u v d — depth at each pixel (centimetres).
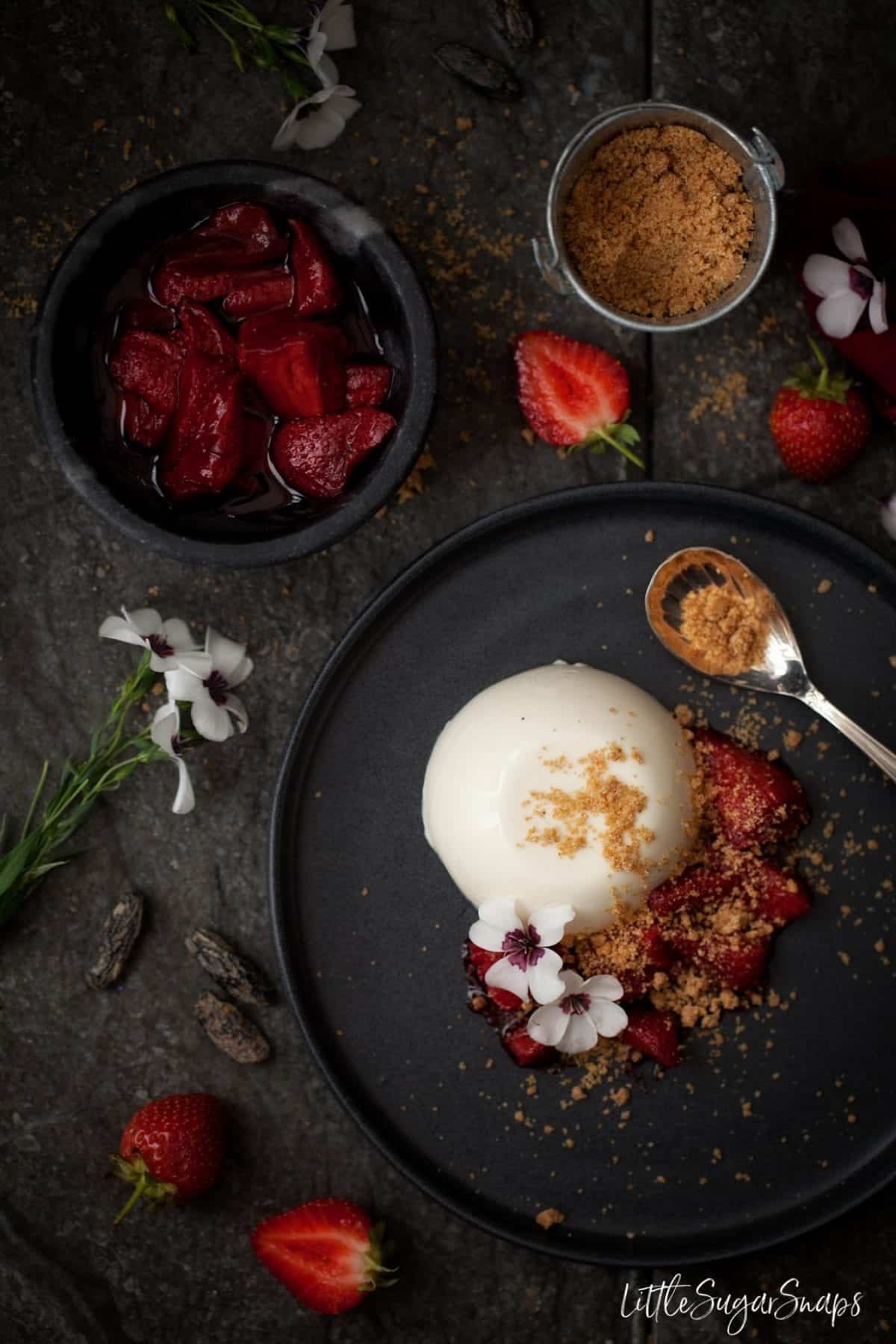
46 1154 53
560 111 53
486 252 53
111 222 48
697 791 51
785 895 51
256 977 52
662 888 51
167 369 50
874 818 52
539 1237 51
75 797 52
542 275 53
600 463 53
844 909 52
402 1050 52
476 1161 52
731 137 49
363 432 49
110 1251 53
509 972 49
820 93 53
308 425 49
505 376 53
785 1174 51
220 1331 53
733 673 52
